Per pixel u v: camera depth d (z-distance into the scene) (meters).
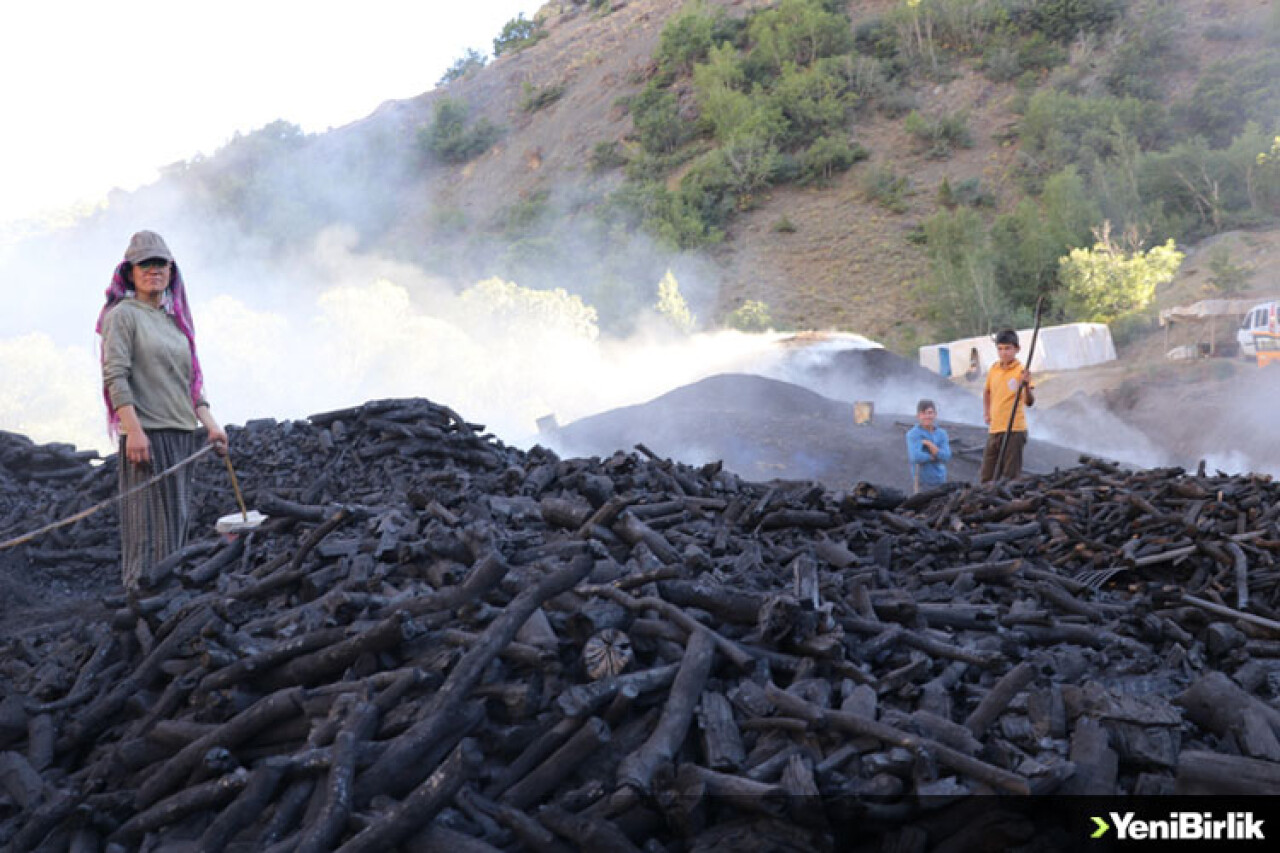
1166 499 5.13
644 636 2.71
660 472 4.99
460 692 2.41
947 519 5.17
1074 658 3.02
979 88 95.69
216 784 2.39
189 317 4.65
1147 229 63.25
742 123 95.06
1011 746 2.31
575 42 138.62
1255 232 60.41
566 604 2.80
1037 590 3.71
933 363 45.47
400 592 3.08
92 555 6.71
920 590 3.75
